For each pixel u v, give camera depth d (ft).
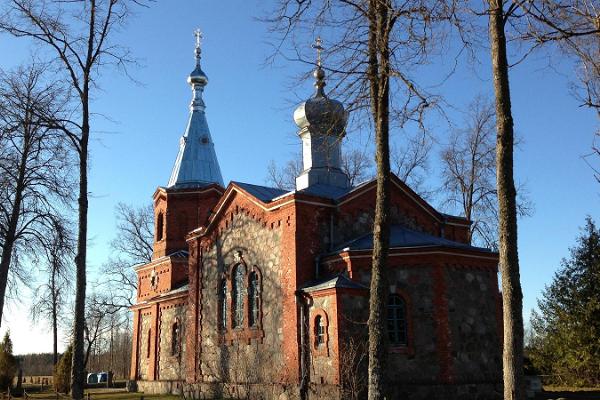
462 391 69.62
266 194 90.74
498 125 39.52
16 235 84.12
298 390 72.23
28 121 72.59
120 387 156.04
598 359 92.17
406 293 72.54
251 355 83.41
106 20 72.02
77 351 65.10
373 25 44.27
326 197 82.28
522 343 36.65
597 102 45.78
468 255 75.10
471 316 73.56
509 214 38.24
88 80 71.31
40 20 68.80
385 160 46.65
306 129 100.37
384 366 44.11
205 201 122.21
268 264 83.30
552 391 90.99
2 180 82.28
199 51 134.21
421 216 92.58
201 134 129.90
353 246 76.74
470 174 120.06
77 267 66.90
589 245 98.32
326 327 71.26
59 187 83.20
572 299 97.14
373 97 46.47
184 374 105.81
